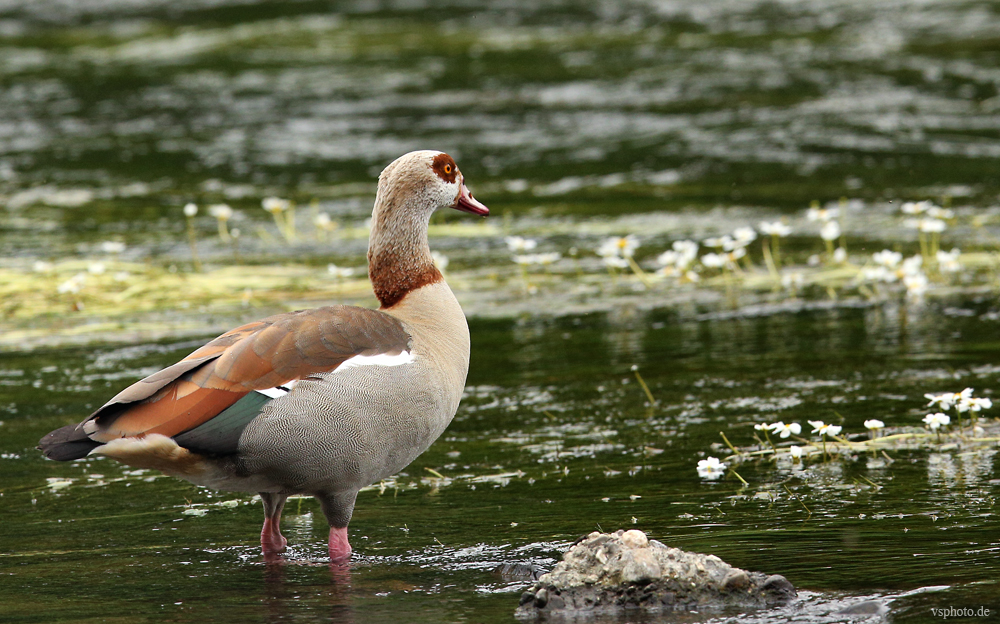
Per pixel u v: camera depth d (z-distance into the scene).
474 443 10.01
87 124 26.91
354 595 6.63
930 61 29.14
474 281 16.53
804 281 15.97
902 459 8.96
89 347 13.52
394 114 26.94
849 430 9.79
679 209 20.30
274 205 18.41
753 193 21.08
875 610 6.04
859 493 8.17
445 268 17.28
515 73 30.03
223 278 16.23
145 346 13.47
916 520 7.48
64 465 9.70
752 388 11.24
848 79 28.08
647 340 13.40
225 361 7.22
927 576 6.46
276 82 29.92
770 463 9.09
